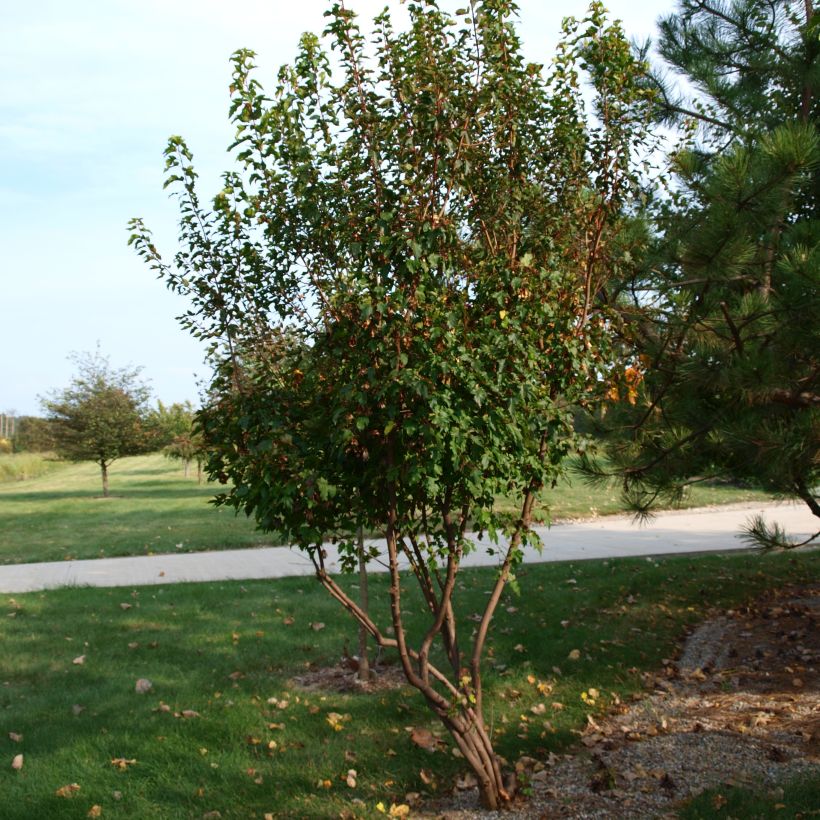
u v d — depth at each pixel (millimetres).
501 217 4199
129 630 7668
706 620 7305
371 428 3742
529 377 3801
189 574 10789
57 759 4828
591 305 4609
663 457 6664
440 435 3445
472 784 4504
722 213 5133
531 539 4250
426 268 3582
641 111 4887
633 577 8977
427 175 3760
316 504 3814
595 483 6980
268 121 3693
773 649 6324
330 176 3838
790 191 5371
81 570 11453
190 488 26297
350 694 5938
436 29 3875
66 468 46156
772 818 3762
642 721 5242
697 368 5711
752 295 5535
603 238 4570
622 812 4043
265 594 9047
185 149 3949
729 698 5465
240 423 3828
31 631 7734
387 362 3574
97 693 5945
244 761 4816
